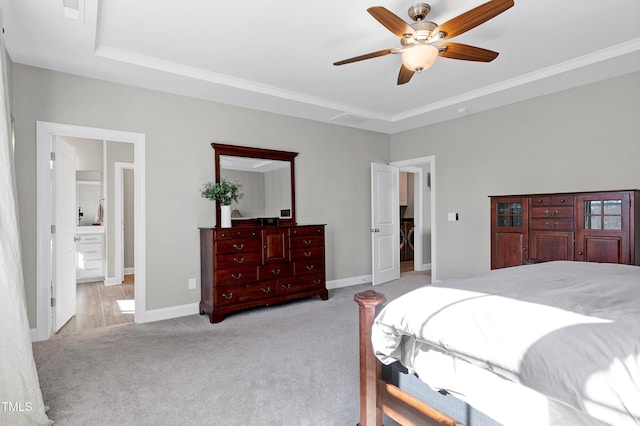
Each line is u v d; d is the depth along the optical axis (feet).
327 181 16.57
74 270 12.51
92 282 18.83
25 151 9.93
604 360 2.98
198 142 12.84
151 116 11.90
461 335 3.92
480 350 3.70
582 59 10.30
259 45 9.51
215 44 9.43
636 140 10.89
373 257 17.19
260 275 12.55
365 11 8.01
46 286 10.16
